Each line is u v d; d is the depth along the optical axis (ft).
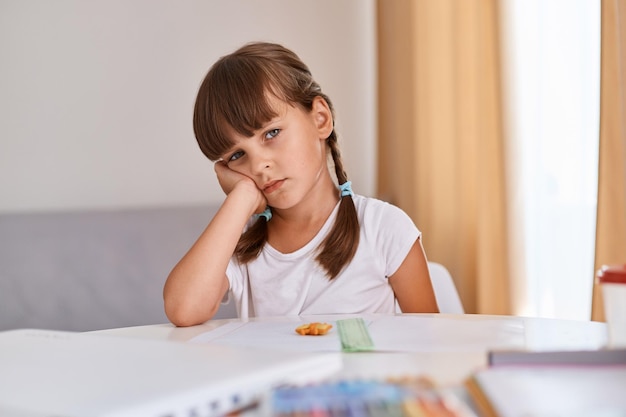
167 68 8.02
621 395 1.14
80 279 6.50
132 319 6.38
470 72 7.16
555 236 6.18
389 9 8.21
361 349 1.91
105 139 7.84
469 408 1.26
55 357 1.65
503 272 6.60
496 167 6.69
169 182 8.02
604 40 5.24
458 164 7.28
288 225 3.54
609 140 5.22
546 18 6.18
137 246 6.82
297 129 3.28
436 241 7.61
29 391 1.37
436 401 1.13
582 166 5.90
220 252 3.01
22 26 7.63
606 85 5.24
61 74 7.72
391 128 8.27
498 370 1.35
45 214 6.99
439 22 7.59
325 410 1.10
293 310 3.45
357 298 3.42
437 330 2.20
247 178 3.33
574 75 5.95
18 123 7.63
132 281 6.57
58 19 7.71
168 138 8.01
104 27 7.83
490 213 6.71
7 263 6.47
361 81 8.80
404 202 8.03
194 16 8.12
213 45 8.21
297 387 1.28
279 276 3.52
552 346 1.90
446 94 7.54
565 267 6.10
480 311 6.75
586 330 2.18
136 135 7.92
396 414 1.07
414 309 3.53
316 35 8.64
